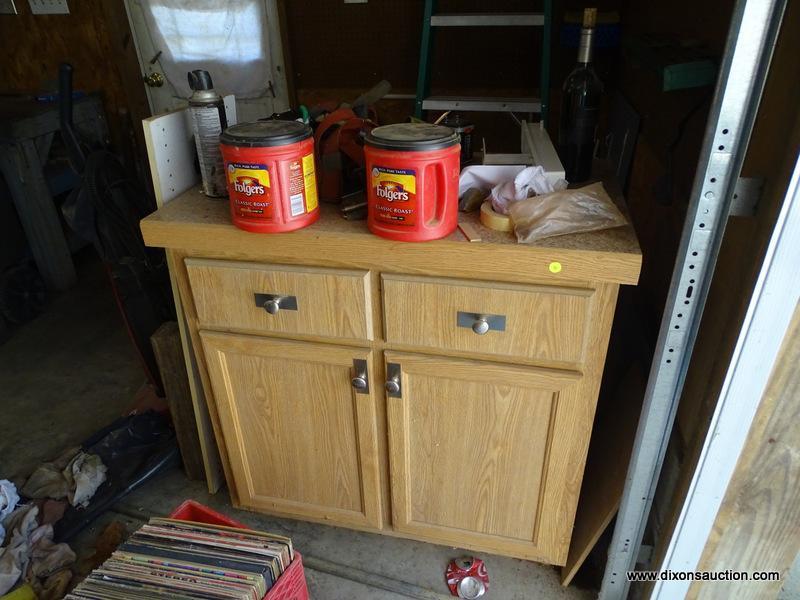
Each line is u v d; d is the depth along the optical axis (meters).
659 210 1.43
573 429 1.13
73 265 2.89
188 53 2.71
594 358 1.05
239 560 1.14
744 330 0.89
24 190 2.57
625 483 1.12
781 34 0.85
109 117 2.95
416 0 2.20
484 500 1.29
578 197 1.06
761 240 0.84
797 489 1.02
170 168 1.25
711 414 0.97
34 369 2.30
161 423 1.85
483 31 2.17
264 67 2.65
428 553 1.48
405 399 1.20
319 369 1.23
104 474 1.68
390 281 1.07
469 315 1.07
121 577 1.10
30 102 2.71
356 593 1.39
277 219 1.05
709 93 1.06
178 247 1.15
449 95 2.29
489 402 1.16
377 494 1.37
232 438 1.39
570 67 2.15
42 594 1.38
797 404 0.94
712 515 1.07
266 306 1.14
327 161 1.17
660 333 0.96
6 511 1.54
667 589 1.18
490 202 1.10
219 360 1.27
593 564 1.43
